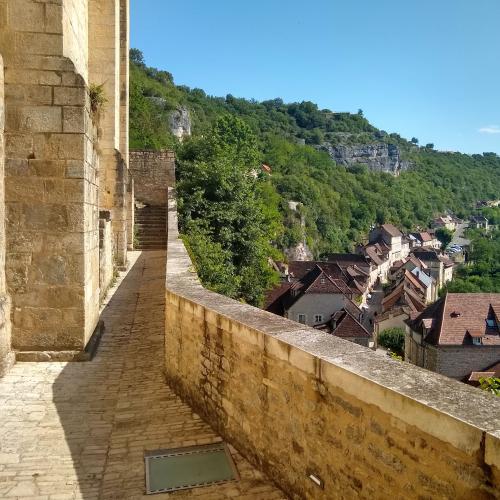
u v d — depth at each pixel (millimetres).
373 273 84875
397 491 2947
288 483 4051
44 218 7195
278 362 4090
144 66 86688
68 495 4164
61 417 5547
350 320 46750
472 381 36094
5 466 4574
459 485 2559
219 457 4707
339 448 3430
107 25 13742
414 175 171375
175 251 10789
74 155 7184
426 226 140750
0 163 6977
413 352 41688
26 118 7102
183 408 5762
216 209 19250
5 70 7027
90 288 7789
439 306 40688
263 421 4359
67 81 7113
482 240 111375
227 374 4926
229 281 16016
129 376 6773
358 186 119562
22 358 7180
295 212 77688
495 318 38844
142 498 4125
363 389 3189
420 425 2779
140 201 25422
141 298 11438
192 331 5660
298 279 56719
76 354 7285
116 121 14359
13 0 6957
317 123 170625
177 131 70000
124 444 4977
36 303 7246
